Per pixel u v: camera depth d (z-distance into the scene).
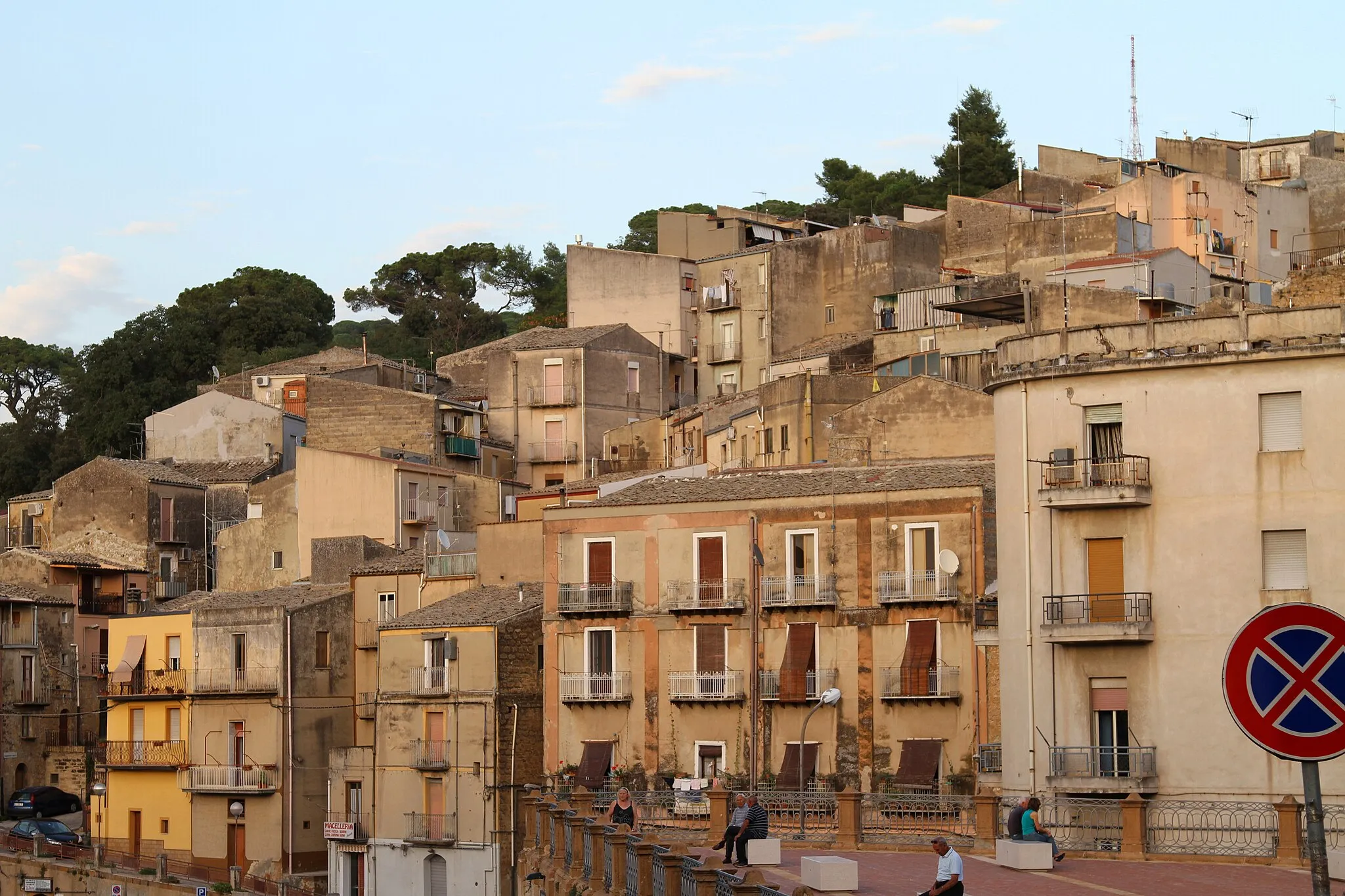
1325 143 152.25
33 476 156.75
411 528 112.19
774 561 78.94
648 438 123.50
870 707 76.25
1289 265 132.25
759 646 78.69
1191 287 114.38
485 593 91.69
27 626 110.00
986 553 75.25
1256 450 57.81
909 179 183.62
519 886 58.56
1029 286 103.38
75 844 95.94
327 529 113.62
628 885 40.03
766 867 45.06
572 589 82.06
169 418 133.50
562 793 71.81
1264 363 57.97
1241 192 130.38
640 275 139.75
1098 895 38.75
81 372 167.38
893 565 76.56
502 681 85.00
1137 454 59.34
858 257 130.38
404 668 88.62
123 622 103.31
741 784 77.81
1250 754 56.19
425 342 178.00
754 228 141.25
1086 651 59.09
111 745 101.56
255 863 94.38
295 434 133.62
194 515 124.38
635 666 80.94
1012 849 44.25
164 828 99.06
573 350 129.75
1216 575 57.81
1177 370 59.12
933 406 92.12
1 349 179.50
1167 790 57.28
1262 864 44.59
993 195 146.25
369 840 88.94
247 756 95.88
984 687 73.94
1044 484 60.72
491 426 131.25
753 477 84.19
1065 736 59.16
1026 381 61.59
